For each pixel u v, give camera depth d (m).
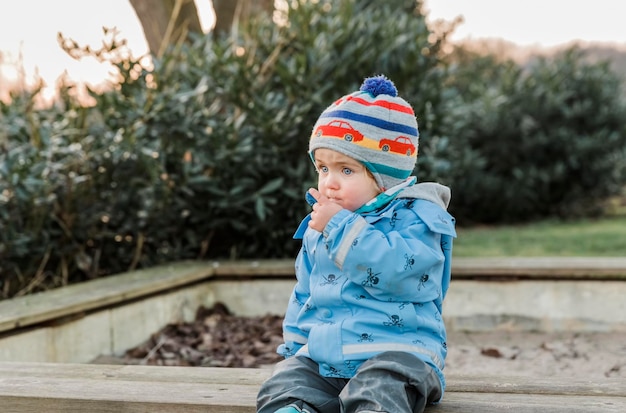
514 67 10.27
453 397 2.12
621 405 2.02
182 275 4.46
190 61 5.37
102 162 4.93
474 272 4.51
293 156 5.38
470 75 11.49
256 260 5.27
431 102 5.96
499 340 4.28
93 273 5.07
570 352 3.93
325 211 1.92
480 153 9.79
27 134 4.93
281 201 5.32
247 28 5.65
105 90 5.04
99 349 3.80
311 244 2.06
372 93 2.02
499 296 4.51
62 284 4.89
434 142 5.80
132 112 4.82
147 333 4.18
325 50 5.38
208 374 2.37
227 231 5.48
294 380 1.92
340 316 1.94
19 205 4.64
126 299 3.96
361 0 8.65
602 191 10.16
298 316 2.04
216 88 5.22
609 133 10.02
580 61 10.63
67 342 3.58
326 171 2.02
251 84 5.26
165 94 4.80
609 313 4.41
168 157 5.09
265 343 4.12
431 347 1.92
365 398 1.76
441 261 1.92
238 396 2.14
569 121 9.89
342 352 1.87
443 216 1.96
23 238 4.60
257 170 5.29
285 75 5.24
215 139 5.02
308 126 5.30
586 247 7.08
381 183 1.98
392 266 1.83
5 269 4.69
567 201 10.12
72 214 4.91
